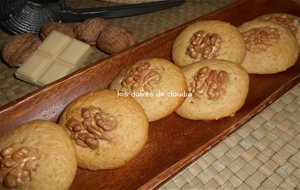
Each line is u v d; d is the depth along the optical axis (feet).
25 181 0.88
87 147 0.98
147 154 1.04
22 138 0.93
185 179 1.03
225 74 1.10
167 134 1.09
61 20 1.48
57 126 0.97
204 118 1.10
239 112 1.11
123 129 0.98
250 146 1.11
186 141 1.06
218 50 1.17
